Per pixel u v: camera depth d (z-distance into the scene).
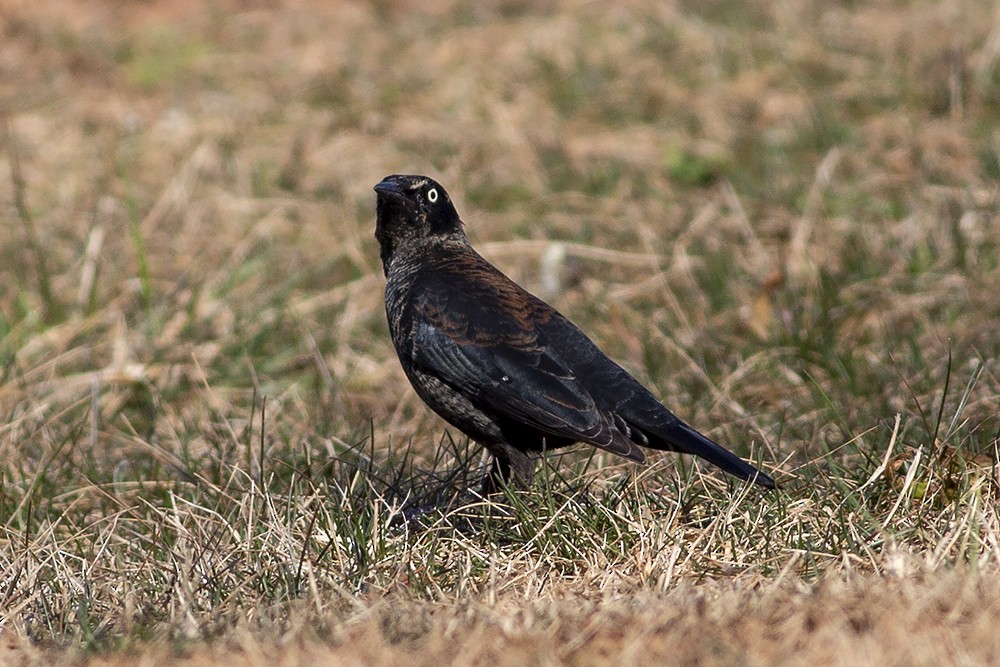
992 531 8.66
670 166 19.89
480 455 12.07
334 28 25.66
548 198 19.09
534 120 21.50
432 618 8.05
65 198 19.38
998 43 21.61
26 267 17.50
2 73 23.86
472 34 24.61
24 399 13.98
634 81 22.47
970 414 11.78
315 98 22.42
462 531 10.47
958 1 24.11
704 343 14.70
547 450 11.43
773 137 20.41
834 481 10.28
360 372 14.96
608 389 10.49
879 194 18.50
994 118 20.27
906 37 23.11
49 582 9.52
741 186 19.19
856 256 16.25
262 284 16.94
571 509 10.06
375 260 17.55
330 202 19.30
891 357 13.34
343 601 8.65
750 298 15.81
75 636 8.16
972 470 9.91
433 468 11.51
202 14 26.33
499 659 7.27
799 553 9.02
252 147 20.98
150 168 20.41
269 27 25.70
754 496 10.30
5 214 19.02
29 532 10.58
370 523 10.15
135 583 9.32
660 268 17.05
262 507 10.48
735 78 22.41
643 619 7.63
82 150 20.81
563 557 9.63
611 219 18.50
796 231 17.41
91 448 12.51
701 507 10.20
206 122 21.55
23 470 12.24
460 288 11.05
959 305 14.77
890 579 8.12
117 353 14.77
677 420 10.33
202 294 16.44
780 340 14.30
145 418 13.84
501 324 10.76
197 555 9.46
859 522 9.50
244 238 18.31
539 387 10.46
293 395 14.24
